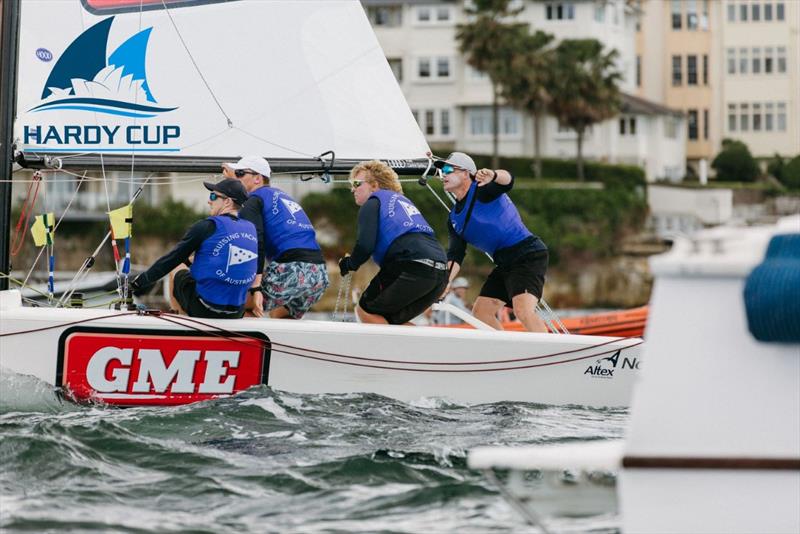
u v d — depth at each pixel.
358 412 25.31
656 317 14.60
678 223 197.62
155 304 92.69
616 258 186.38
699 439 14.40
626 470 14.46
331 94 32.88
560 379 27.19
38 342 24.58
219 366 25.39
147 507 18.88
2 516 18.11
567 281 183.00
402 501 19.30
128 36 31.38
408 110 33.31
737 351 14.37
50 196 156.38
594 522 17.06
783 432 14.29
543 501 15.02
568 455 14.51
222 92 32.19
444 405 26.50
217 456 21.84
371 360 26.08
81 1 31.03
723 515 14.34
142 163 31.42
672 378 14.48
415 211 28.31
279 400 25.20
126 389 24.92
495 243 30.19
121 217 27.91
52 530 17.48
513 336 26.83
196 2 32.03
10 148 30.48
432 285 27.84
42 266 131.25
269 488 20.05
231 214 27.16
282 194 28.38
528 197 184.75
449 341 26.47
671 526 14.41
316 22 32.88
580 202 186.25
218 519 18.28
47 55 30.75
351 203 166.88
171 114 31.73
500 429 24.28
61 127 30.80
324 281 28.36
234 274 25.94
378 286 27.98
